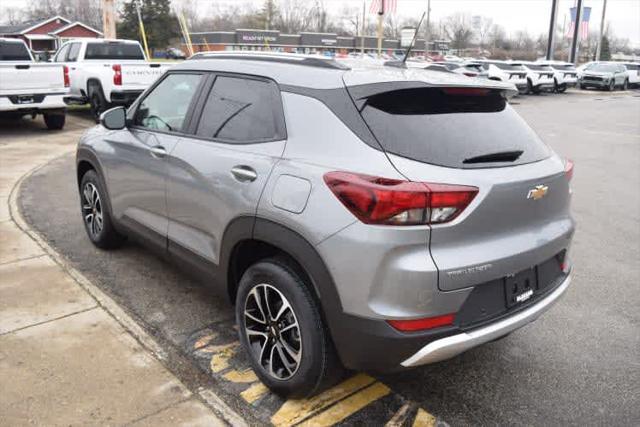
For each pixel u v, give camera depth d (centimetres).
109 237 505
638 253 573
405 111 278
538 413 310
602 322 418
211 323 394
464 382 336
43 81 1180
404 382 333
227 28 8331
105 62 1499
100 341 360
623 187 870
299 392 297
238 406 304
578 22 4419
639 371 354
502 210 269
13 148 1042
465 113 296
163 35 5569
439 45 7006
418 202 247
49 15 9338
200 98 370
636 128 1619
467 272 258
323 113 285
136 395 308
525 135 314
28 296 419
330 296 266
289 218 277
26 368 328
